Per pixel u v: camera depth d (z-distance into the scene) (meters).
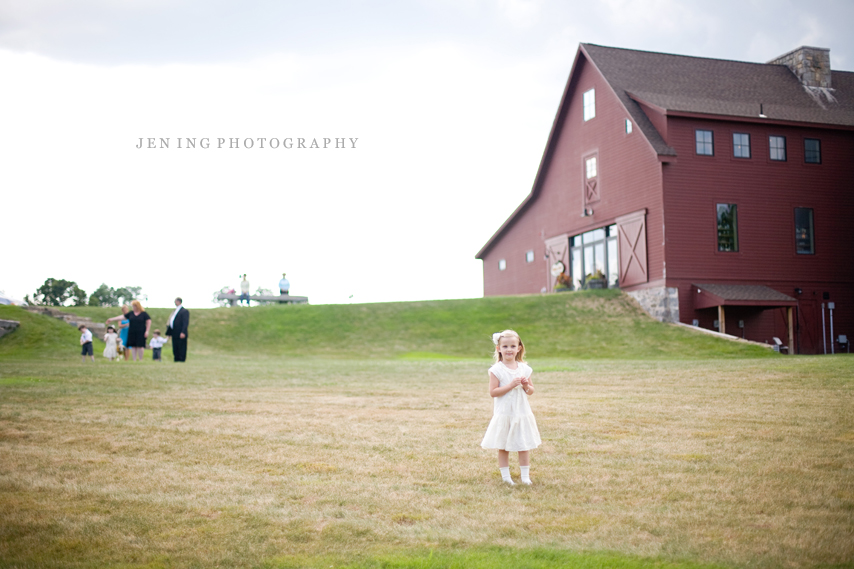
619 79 31.25
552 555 4.04
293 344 29.53
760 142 29.56
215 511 5.00
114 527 4.66
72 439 7.51
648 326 27.61
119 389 11.68
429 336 29.78
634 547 4.18
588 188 32.88
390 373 15.14
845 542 4.20
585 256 33.50
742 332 28.78
